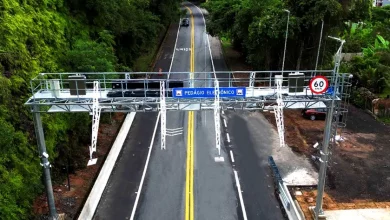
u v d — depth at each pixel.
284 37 32.59
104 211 19.47
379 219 18.58
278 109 16.55
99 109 16.50
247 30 39.81
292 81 17.20
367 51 41.69
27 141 19.09
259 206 19.95
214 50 53.56
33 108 16.77
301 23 31.98
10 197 15.86
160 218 18.94
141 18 39.69
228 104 17.45
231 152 25.67
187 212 19.38
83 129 25.42
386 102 32.28
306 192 20.88
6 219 15.20
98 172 22.95
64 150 22.80
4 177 16.14
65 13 28.50
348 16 32.84
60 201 19.81
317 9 30.31
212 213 19.33
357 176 22.64
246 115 32.16
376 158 24.94
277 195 20.95
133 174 22.94
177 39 59.97
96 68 25.84
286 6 33.38
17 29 21.47
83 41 28.03
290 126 29.91
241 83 40.09
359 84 37.09
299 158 24.80
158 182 22.08
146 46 44.22
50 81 17.02
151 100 17.17
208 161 24.47
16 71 19.84
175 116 31.64
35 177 18.53
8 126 17.16
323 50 33.50
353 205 19.75
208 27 47.34
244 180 22.34
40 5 25.50
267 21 33.34
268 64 37.53
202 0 97.75
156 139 27.66
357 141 27.52
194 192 21.09
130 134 28.53
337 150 25.95
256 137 27.97
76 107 17.12
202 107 17.27
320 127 29.69
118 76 29.70
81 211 19.16
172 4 58.25
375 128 30.08
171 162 24.36
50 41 25.02
